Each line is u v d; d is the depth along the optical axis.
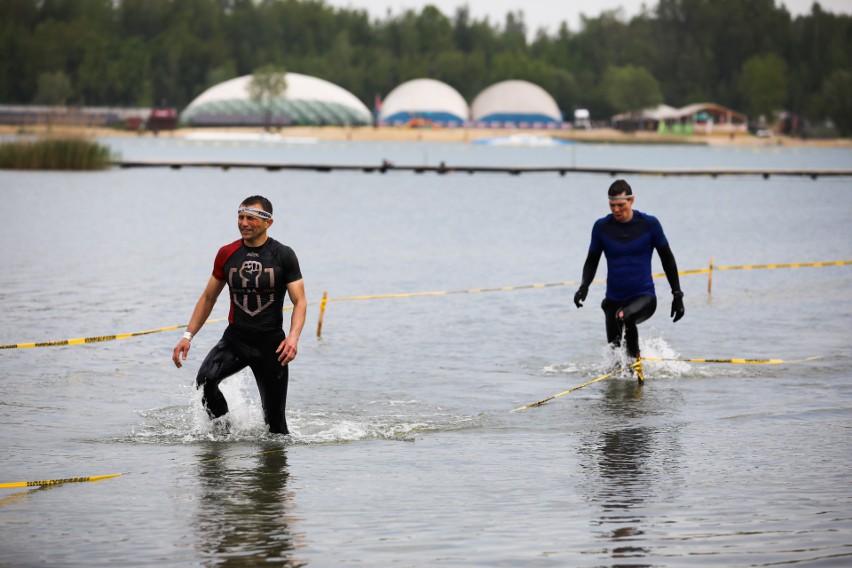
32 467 15.13
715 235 58.41
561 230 59.34
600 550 11.59
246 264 16.45
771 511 13.03
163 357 23.50
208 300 16.80
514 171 126.62
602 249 22.78
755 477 14.62
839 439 16.78
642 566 11.11
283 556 11.45
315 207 76.00
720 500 13.54
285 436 17.00
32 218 61.88
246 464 15.34
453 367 22.84
